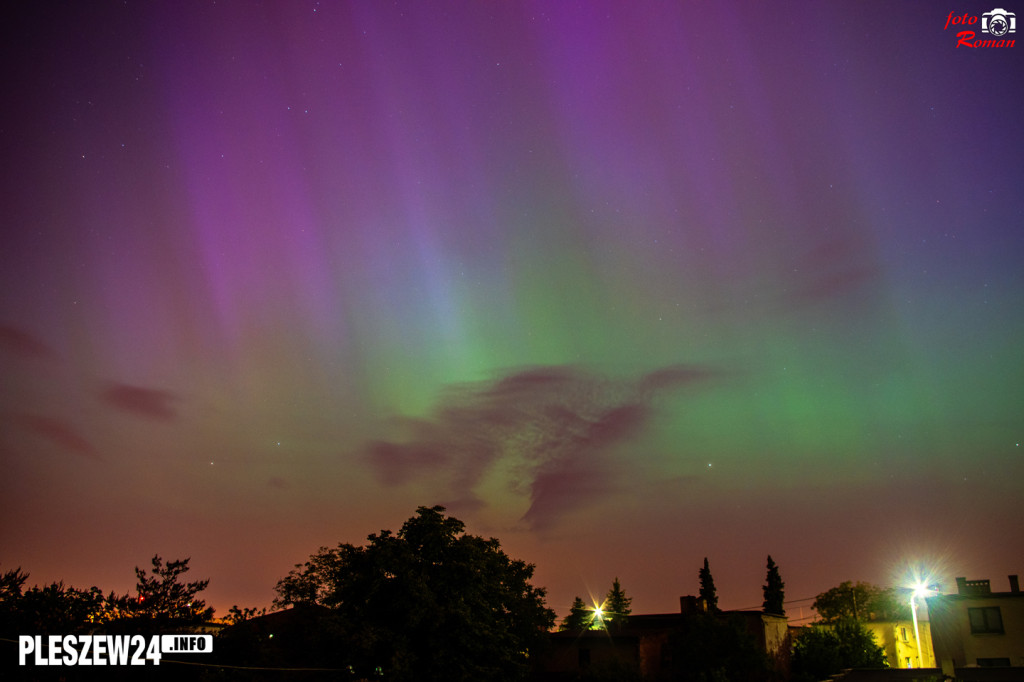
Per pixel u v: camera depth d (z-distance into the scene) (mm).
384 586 29734
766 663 43188
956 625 49719
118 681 27188
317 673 28969
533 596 46531
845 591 87562
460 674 28297
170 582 30047
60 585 26891
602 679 42531
